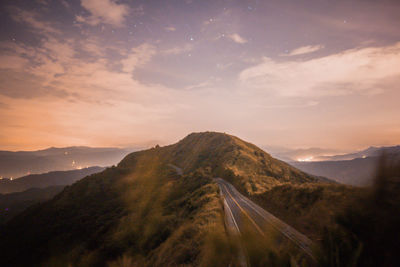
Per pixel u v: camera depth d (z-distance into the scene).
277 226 10.68
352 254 2.37
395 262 2.09
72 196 88.56
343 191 8.67
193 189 42.03
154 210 28.45
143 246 16.77
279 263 3.13
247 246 3.41
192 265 7.29
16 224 76.62
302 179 53.62
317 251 2.76
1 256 39.34
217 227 10.60
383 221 2.27
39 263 27.98
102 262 16.08
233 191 33.44
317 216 9.52
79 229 41.06
